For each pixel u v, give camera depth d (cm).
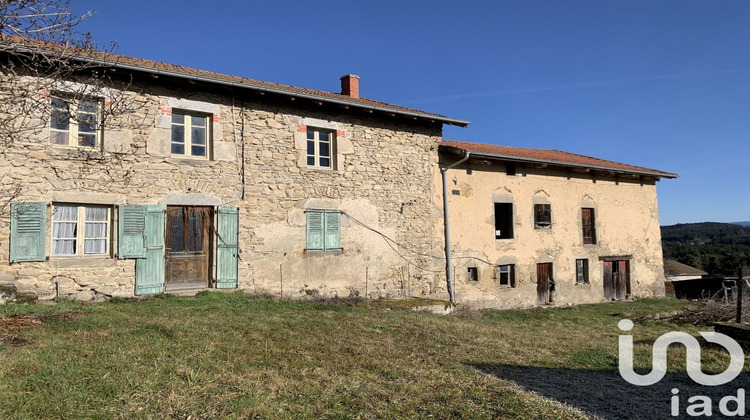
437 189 1236
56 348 494
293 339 607
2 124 524
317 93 1133
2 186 750
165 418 351
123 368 444
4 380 395
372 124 1140
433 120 1205
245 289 959
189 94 920
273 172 1002
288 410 381
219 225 938
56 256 805
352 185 1100
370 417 375
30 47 536
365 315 838
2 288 742
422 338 672
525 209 1393
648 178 1692
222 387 416
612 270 1581
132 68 817
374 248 1123
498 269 1330
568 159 1551
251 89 948
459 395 429
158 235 885
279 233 1002
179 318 685
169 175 896
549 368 557
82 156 802
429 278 1202
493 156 1254
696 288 1783
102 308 730
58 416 345
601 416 400
